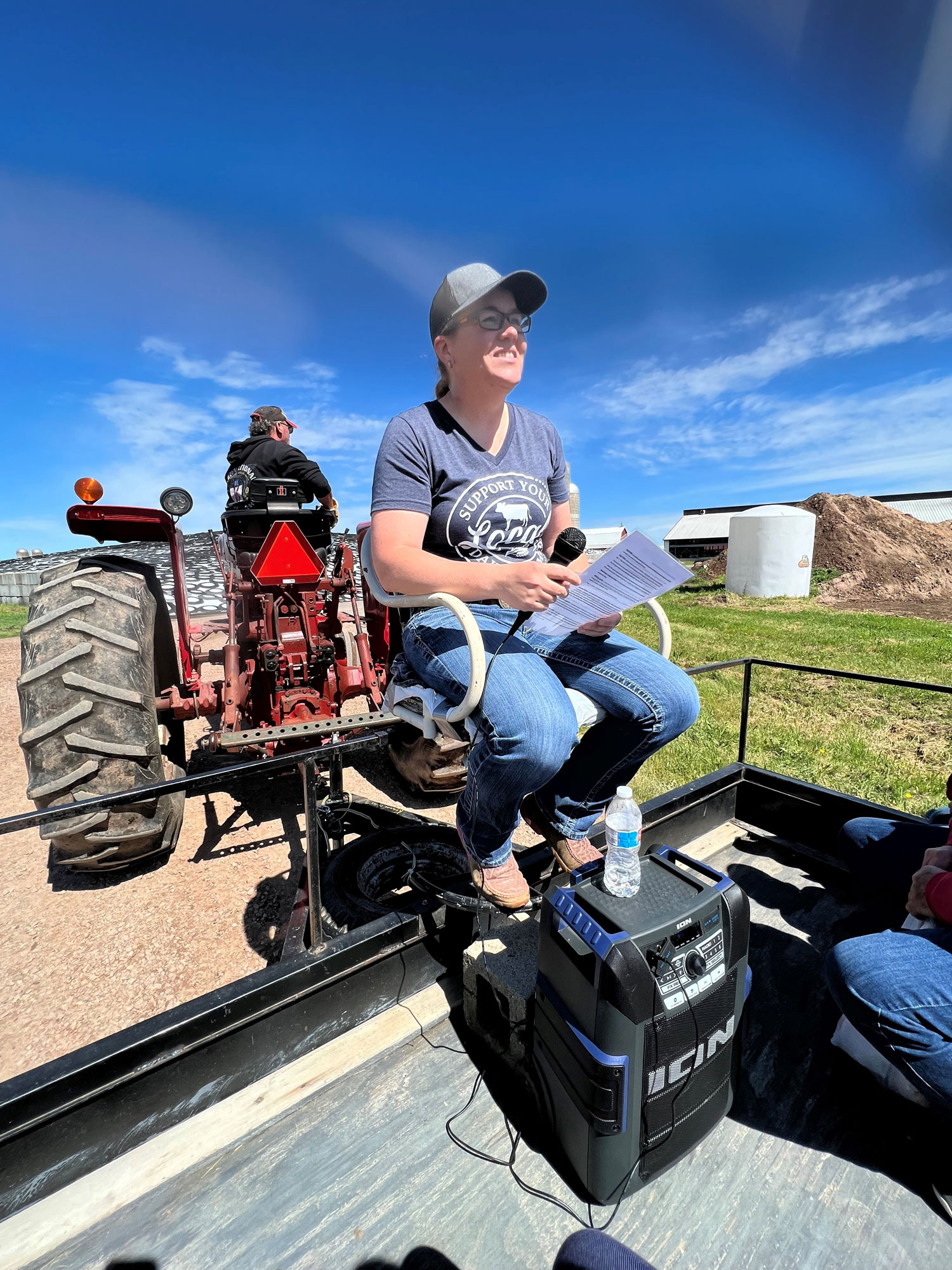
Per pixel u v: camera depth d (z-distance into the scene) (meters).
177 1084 1.21
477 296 1.31
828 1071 1.36
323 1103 1.29
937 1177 1.13
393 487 1.40
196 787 1.26
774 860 2.13
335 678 3.05
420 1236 1.07
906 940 1.23
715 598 15.12
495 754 1.29
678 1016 1.01
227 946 2.24
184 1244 1.06
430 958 1.55
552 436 1.71
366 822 2.35
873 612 12.15
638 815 1.20
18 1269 1.02
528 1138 1.23
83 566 2.64
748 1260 1.02
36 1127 1.06
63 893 2.61
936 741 4.27
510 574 1.21
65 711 2.19
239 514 2.81
